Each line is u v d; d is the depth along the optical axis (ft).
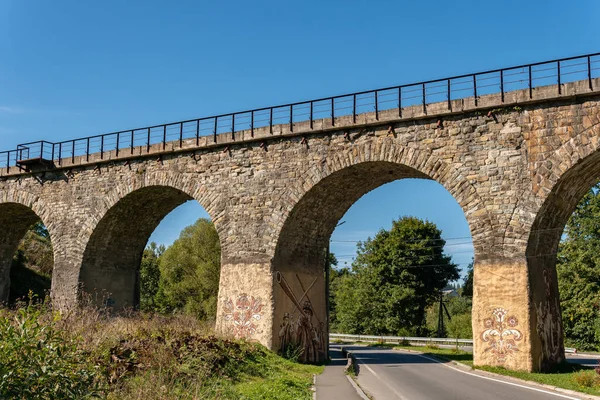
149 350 45.60
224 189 83.97
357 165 75.25
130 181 93.40
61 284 97.86
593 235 131.75
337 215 88.48
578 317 132.16
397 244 175.22
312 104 78.54
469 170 67.72
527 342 61.77
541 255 68.54
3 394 25.05
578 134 62.39
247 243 80.84
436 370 74.08
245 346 67.05
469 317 183.73
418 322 174.70
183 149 87.71
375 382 60.39
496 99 67.00
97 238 97.76
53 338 28.22
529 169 64.54
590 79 61.82
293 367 68.74
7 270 125.08
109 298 101.14
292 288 82.07
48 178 103.19
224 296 81.15
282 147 80.59
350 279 202.49
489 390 51.52
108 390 33.60
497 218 65.31
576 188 68.28
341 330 197.67
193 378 42.42
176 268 176.35
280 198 79.46
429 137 70.69
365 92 75.05
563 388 51.44
